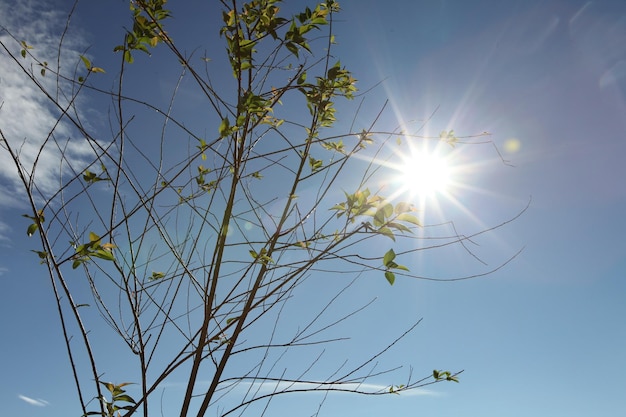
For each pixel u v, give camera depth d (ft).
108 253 4.59
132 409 4.61
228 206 5.04
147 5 5.16
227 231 5.04
